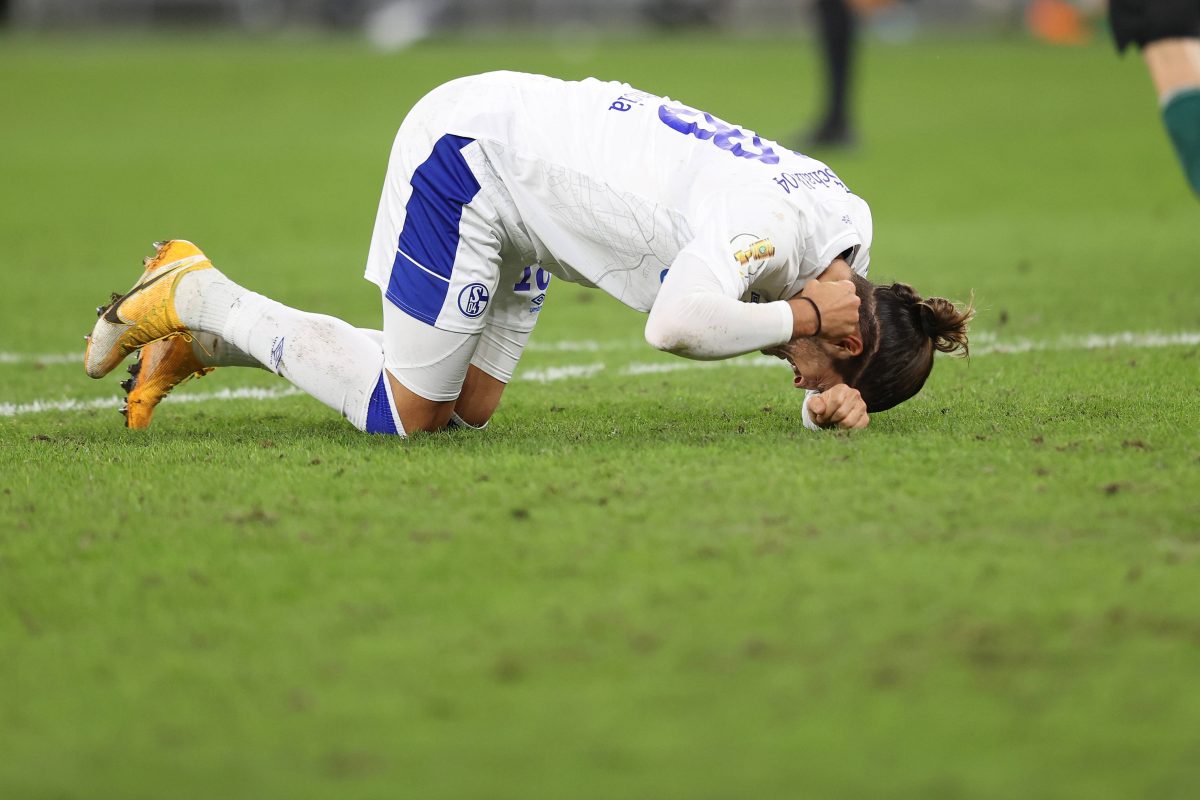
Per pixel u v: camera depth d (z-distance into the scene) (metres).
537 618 10.13
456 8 125.81
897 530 11.71
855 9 58.88
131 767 8.28
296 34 124.25
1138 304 26.97
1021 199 46.09
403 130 15.40
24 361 23.75
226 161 59.50
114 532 12.25
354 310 29.06
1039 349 22.53
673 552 11.32
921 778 7.91
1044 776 7.91
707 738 8.40
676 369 22.12
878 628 9.77
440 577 10.98
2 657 9.82
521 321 16.28
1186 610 9.95
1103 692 8.81
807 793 7.80
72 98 81.88
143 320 15.84
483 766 8.17
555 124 14.81
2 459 15.11
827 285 13.70
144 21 128.50
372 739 8.52
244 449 15.22
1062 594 10.28
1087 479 13.05
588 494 12.94
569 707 8.82
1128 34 24.30
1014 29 126.44
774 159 14.25
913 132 66.44
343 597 10.66
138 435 16.58
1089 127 66.44
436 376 15.41
